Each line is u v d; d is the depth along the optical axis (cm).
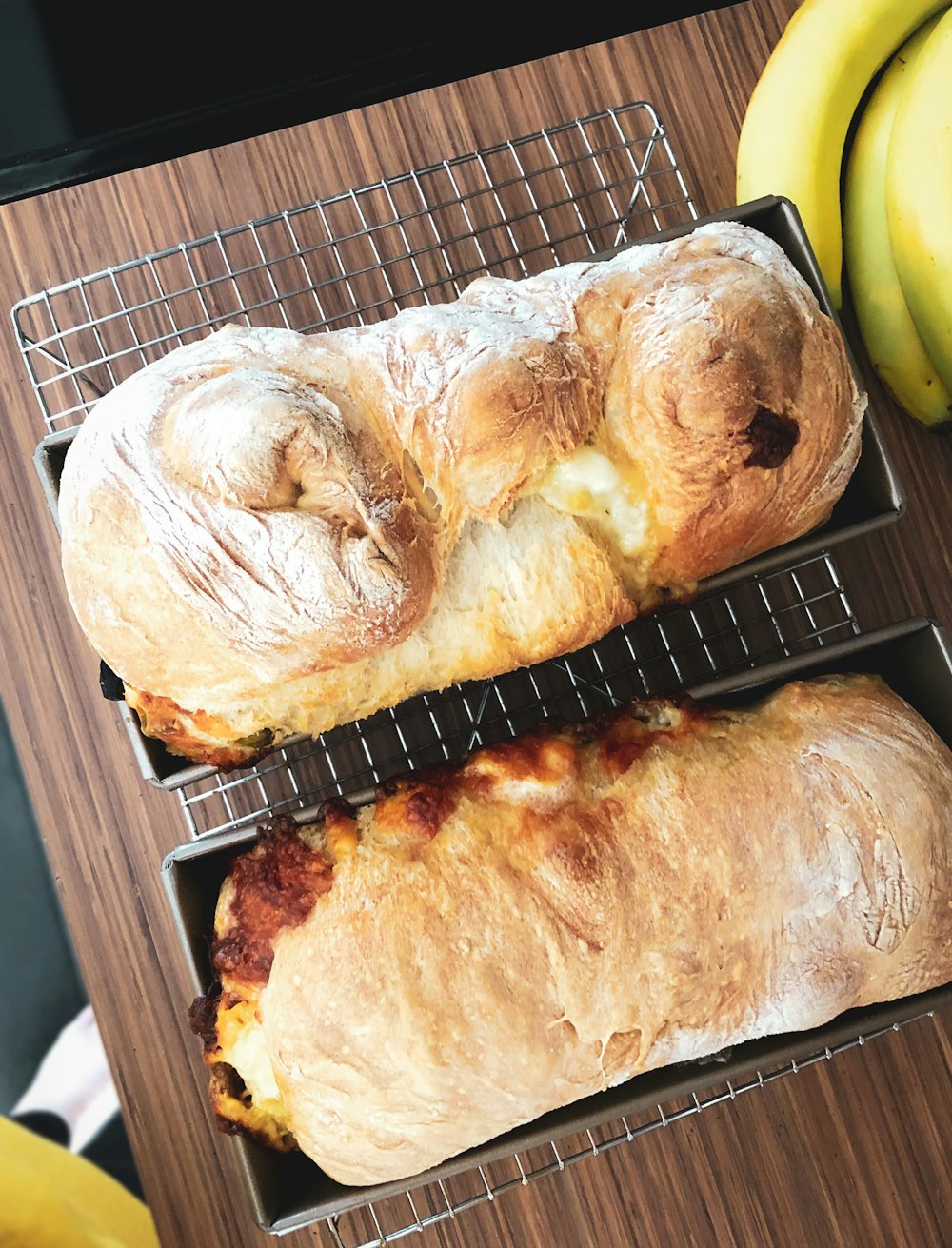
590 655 41
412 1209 40
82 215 42
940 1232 41
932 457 43
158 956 40
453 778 34
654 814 33
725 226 34
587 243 42
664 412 32
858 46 37
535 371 31
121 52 42
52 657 41
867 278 39
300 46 42
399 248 42
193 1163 39
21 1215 34
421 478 32
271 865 33
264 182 42
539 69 43
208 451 30
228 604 31
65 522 32
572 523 33
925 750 34
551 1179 40
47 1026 39
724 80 43
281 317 42
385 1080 31
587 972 32
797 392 32
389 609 31
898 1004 35
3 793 40
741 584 41
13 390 41
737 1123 41
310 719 34
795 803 33
